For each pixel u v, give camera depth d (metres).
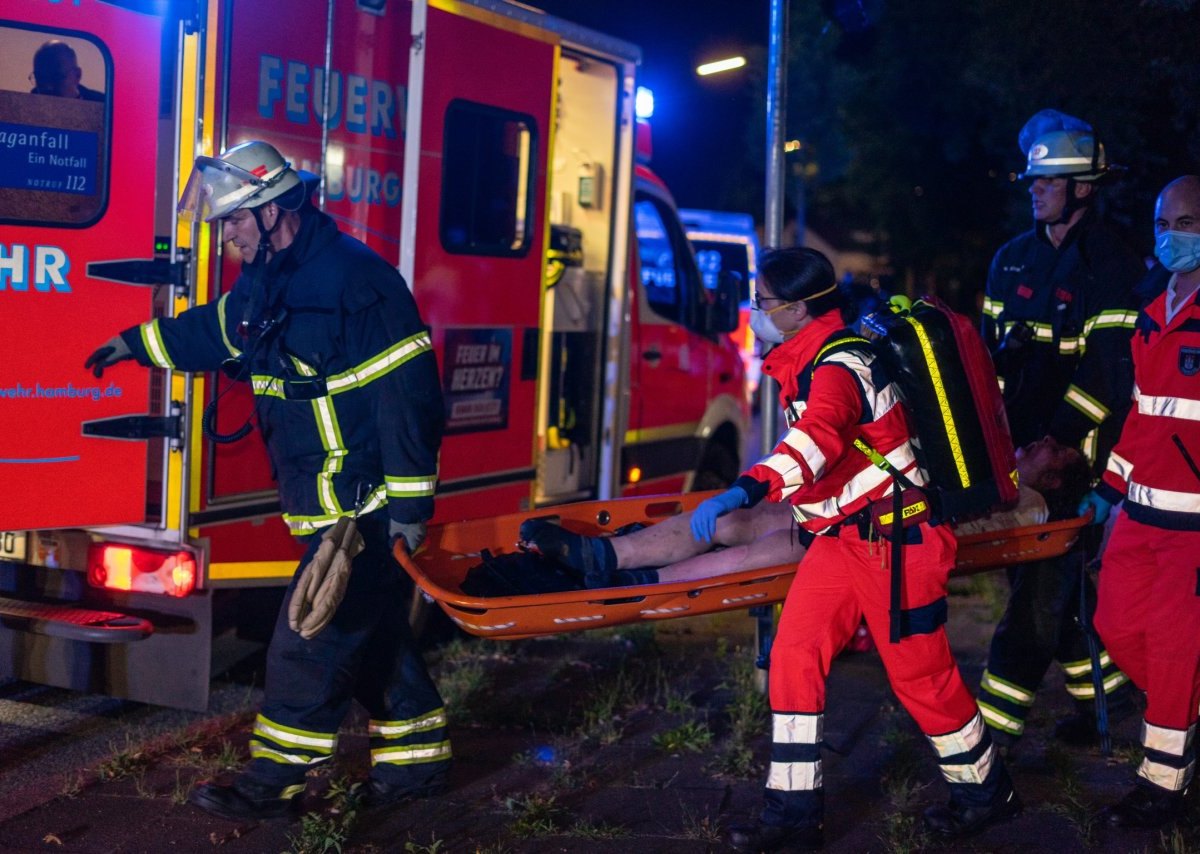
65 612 4.85
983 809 4.17
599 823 4.33
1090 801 4.57
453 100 5.80
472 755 4.91
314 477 4.11
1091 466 4.87
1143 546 4.28
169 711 5.37
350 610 4.11
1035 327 4.89
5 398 4.57
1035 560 4.71
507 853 4.09
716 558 4.77
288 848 4.10
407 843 4.06
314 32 5.14
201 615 4.92
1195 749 4.50
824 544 4.05
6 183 4.50
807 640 4.02
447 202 5.83
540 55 6.34
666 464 7.92
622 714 5.43
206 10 4.71
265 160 4.00
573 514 5.12
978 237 20.44
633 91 7.10
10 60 4.49
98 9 4.59
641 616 4.23
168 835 4.15
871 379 3.88
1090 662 5.00
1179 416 4.13
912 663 4.01
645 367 7.61
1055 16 7.98
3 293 4.53
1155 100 7.89
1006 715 4.86
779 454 3.68
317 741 4.13
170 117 4.71
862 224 24.97
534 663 6.11
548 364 7.00
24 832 4.14
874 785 4.73
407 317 4.07
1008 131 11.52
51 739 5.02
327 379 4.05
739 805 4.51
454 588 4.75
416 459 4.06
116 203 4.68
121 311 4.71
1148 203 7.87
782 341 4.09
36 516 4.65
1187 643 4.16
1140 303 4.52
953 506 3.97
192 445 4.79
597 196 7.18
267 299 4.03
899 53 13.20
